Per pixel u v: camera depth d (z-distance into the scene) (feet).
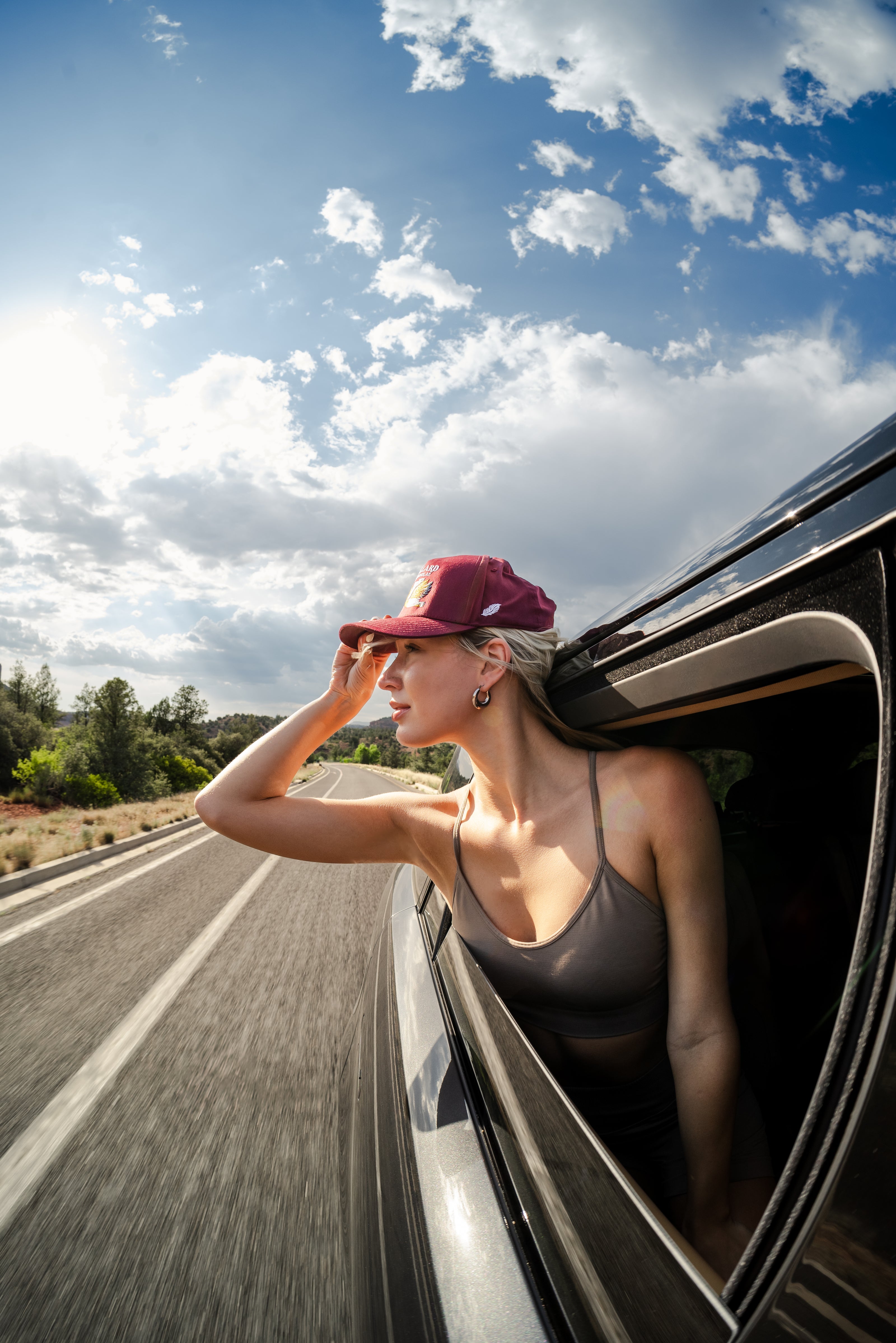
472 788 4.01
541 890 3.15
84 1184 6.93
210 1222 6.31
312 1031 10.86
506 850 3.37
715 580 1.94
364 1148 4.15
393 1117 3.52
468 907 3.55
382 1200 3.24
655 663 2.36
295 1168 7.16
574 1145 2.00
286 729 4.70
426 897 5.39
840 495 1.42
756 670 1.83
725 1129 2.66
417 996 4.17
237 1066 9.61
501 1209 2.28
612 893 2.88
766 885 3.95
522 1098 2.42
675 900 2.81
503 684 3.41
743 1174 3.03
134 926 17.69
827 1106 1.22
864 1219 1.12
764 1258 1.30
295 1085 9.01
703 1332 1.36
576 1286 1.83
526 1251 2.08
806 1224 1.22
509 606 3.39
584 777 3.12
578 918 2.92
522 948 3.12
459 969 3.66
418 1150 2.95
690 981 2.75
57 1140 7.77
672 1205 3.00
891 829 1.16
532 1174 2.21
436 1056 3.35
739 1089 3.22
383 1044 4.50
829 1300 1.15
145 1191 6.79
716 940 2.80
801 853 3.89
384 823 4.37
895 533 1.23
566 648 3.33
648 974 2.92
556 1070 3.24
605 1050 3.05
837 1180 1.17
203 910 19.49
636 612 2.47
